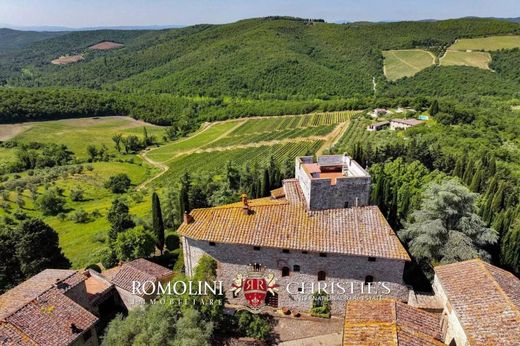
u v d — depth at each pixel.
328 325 33.25
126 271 39.16
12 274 43.41
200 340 27.50
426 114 135.38
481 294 25.05
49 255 44.50
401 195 54.28
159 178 124.25
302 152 123.31
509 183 70.94
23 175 128.12
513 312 22.78
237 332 31.98
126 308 37.91
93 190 113.12
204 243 35.50
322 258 33.00
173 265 47.81
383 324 22.84
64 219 84.06
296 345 31.03
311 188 34.88
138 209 82.88
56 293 31.47
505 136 115.81
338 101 193.38
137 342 27.12
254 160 113.38
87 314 30.83
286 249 33.28
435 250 36.09
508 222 41.78
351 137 120.56
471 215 36.75
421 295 30.77
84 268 47.34
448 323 26.66
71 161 150.00
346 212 35.19
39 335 27.66
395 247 31.50
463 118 128.38
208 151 154.88
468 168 67.31
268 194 60.59
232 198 61.75
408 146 80.31
